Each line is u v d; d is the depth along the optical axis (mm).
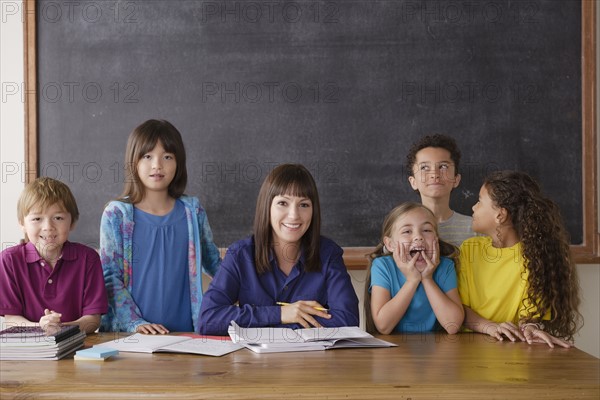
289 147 2510
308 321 1731
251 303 1836
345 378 1324
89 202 2498
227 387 1265
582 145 2502
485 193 1936
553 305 1861
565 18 2506
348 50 2500
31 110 2475
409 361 1479
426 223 1858
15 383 1294
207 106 2500
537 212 1884
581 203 2512
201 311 1792
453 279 1892
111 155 2492
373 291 1893
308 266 1840
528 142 2508
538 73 2508
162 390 1262
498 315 1910
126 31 2490
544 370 1396
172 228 2141
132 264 2109
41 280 1874
